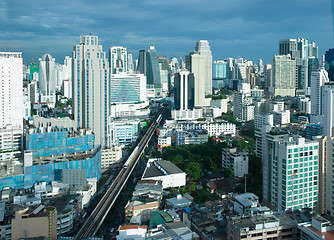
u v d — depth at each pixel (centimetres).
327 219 19925
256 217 19950
